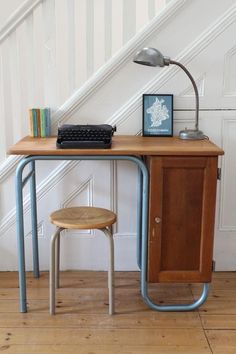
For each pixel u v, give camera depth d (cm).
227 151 237
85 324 196
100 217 202
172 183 192
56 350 177
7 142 242
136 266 250
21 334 188
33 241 239
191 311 207
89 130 194
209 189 193
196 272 201
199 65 228
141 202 227
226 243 246
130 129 235
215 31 225
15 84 239
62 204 243
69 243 247
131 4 230
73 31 235
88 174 240
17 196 196
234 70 229
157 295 222
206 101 232
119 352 176
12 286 232
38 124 225
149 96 228
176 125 234
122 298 219
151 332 190
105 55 239
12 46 234
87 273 247
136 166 239
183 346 180
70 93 242
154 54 201
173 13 224
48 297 219
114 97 233
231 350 177
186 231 197
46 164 239
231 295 223
